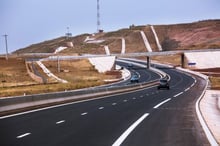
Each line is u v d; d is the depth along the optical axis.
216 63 196.12
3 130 19.55
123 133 18.53
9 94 67.31
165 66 198.25
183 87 97.38
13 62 163.62
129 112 30.48
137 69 187.00
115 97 54.19
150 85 100.62
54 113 29.28
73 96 46.16
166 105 38.66
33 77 125.00
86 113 29.39
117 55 199.12
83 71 165.00
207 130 19.81
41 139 16.58
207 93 73.62
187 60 197.00
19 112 29.98
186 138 17.11
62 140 16.31
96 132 18.88
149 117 26.55
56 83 108.56
